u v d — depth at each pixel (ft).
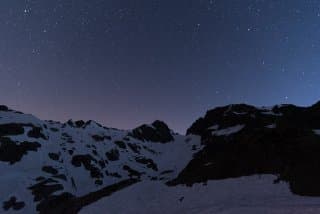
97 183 235.20
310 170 120.37
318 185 109.50
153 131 353.10
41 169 226.17
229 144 185.98
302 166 125.29
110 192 152.35
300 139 151.23
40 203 187.11
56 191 201.05
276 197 106.32
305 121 206.28
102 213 120.78
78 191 217.36
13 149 233.96
